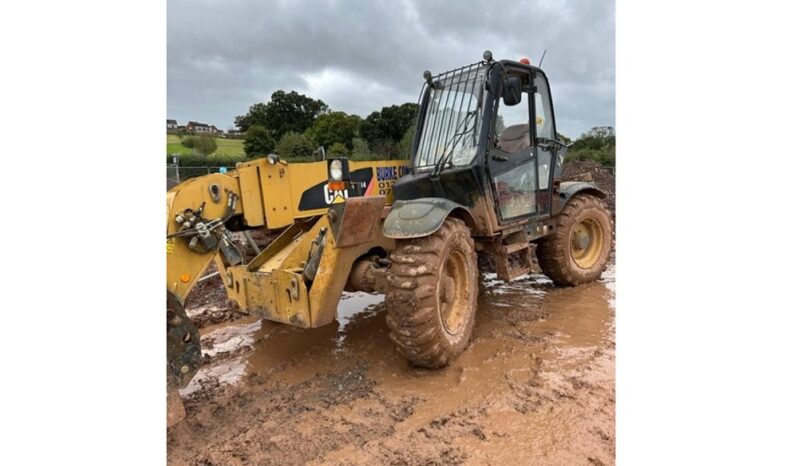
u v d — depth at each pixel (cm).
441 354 317
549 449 236
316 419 272
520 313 446
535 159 459
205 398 302
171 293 260
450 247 325
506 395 291
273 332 420
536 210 464
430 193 418
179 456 240
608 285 541
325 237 321
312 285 319
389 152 2031
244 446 246
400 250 311
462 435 251
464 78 418
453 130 416
